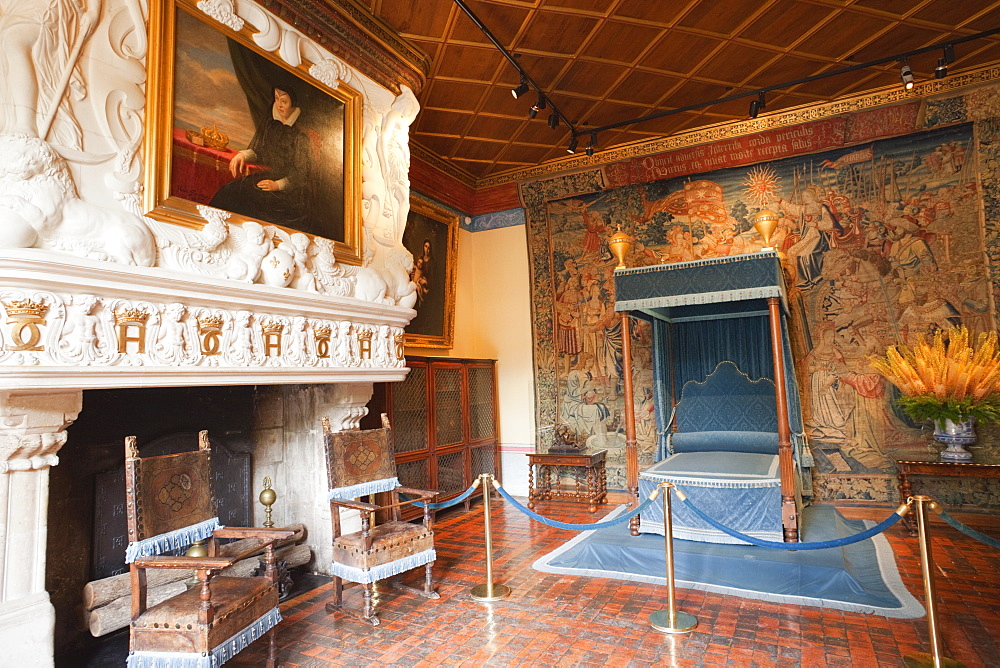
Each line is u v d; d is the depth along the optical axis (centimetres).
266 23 400
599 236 827
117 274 284
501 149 785
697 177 771
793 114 694
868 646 342
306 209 427
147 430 422
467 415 786
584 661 337
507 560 533
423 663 341
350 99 478
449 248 828
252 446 508
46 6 279
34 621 283
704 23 514
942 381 572
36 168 261
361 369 451
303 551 497
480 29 512
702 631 371
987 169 629
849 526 569
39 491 295
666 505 391
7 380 249
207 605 281
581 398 826
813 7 494
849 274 690
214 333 341
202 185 349
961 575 452
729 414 677
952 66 604
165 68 329
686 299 538
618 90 636
